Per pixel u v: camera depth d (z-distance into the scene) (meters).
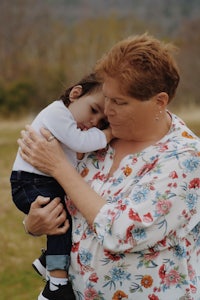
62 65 29.92
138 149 3.25
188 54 25.67
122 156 3.30
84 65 29.50
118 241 3.08
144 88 3.01
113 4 45.38
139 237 3.08
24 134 3.36
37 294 6.34
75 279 3.33
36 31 36.16
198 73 24.78
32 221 3.31
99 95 3.36
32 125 3.37
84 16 40.53
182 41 28.64
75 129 3.31
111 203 3.16
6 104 25.67
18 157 3.44
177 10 45.84
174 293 3.17
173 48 3.09
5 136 13.35
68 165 3.25
